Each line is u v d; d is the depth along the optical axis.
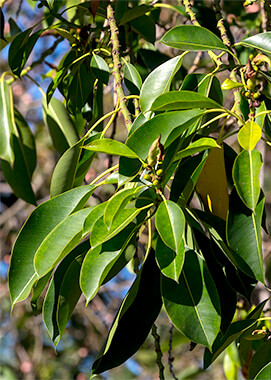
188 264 0.72
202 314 0.70
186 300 0.70
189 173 0.73
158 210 0.64
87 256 0.67
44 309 0.75
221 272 0.74
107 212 0.64
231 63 0.76
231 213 0.71
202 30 0.75
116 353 0.74
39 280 0.71
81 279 0.66
